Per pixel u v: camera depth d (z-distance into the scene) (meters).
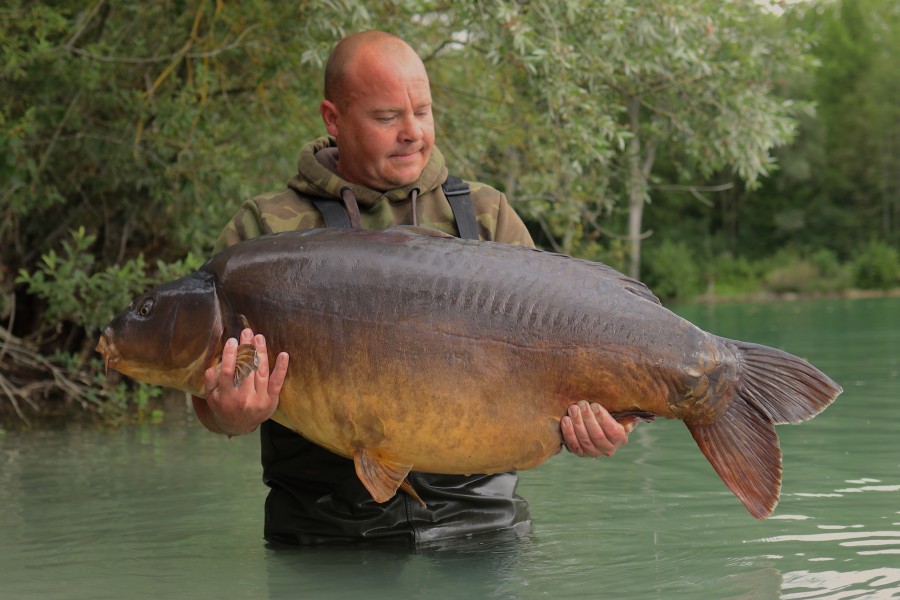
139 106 8.39
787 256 50.06
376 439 3.03
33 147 8.91
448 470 3.07
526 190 10.26
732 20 9.34
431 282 3.02
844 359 10.72
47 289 7.95
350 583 3.20
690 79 9.34
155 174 9.01
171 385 3.21
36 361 8.83
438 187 3.75
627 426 3.05
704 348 3.01
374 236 3.13
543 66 8.16
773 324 18.34
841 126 55.50
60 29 8.06
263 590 3.16
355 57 3.55
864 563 3.34
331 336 3.03
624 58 8.62
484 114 9.93
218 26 9.11
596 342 2.99
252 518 4.31
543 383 3.00
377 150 3.57
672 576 3.22
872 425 6.41
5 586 3.34
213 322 3.12
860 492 4.50
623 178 10.61
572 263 3.07
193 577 3.36
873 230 54.53
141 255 8.21
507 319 2.99
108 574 3.46
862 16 57.44
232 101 9.63
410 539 3.63
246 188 8.73
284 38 8.93
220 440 6.88
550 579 3.20
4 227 8.85
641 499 4.46
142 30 9.18
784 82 10.04
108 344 3.18
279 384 3.04
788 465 5.19
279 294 3.08
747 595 3.00
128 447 6.61
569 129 8.63
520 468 3.07
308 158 3.71
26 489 5.14
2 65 8.02
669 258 43.16
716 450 3.05
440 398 2.98
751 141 9.40
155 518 4.37
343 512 3.64
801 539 3.68
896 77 55.12
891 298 35.81
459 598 3.02
